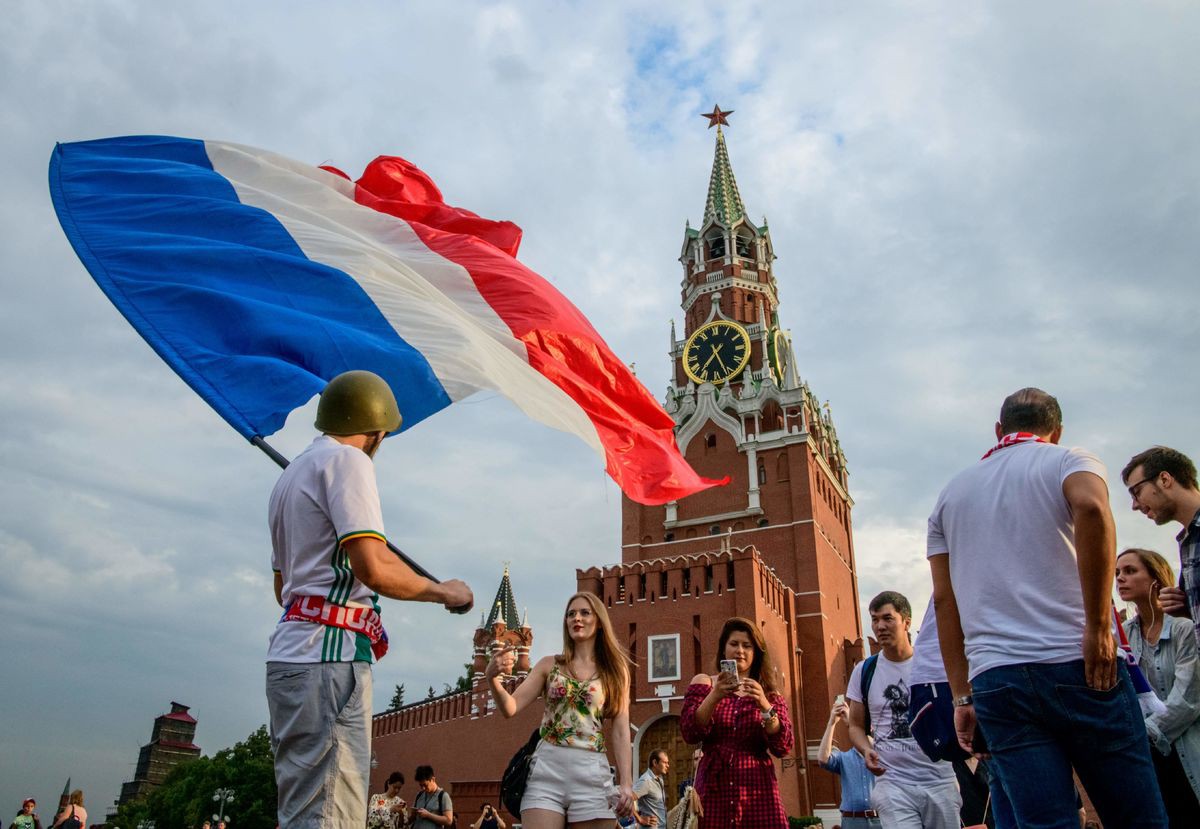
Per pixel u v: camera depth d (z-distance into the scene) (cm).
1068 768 433
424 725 5491
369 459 461
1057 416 523
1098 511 434
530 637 6266
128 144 950
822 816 4700
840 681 5684
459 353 786
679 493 1013
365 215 1041
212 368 684
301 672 421
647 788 1421
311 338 717
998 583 466
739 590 4478
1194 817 675
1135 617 797
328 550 445
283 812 413
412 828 1409
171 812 8056
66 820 1881
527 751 724
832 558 6219
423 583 442
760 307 7012
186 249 797
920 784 826
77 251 793
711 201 7988
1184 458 664
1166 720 666
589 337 1033
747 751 766
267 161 1008
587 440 937
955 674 530
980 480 499
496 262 1043
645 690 4403
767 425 6506
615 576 4778
